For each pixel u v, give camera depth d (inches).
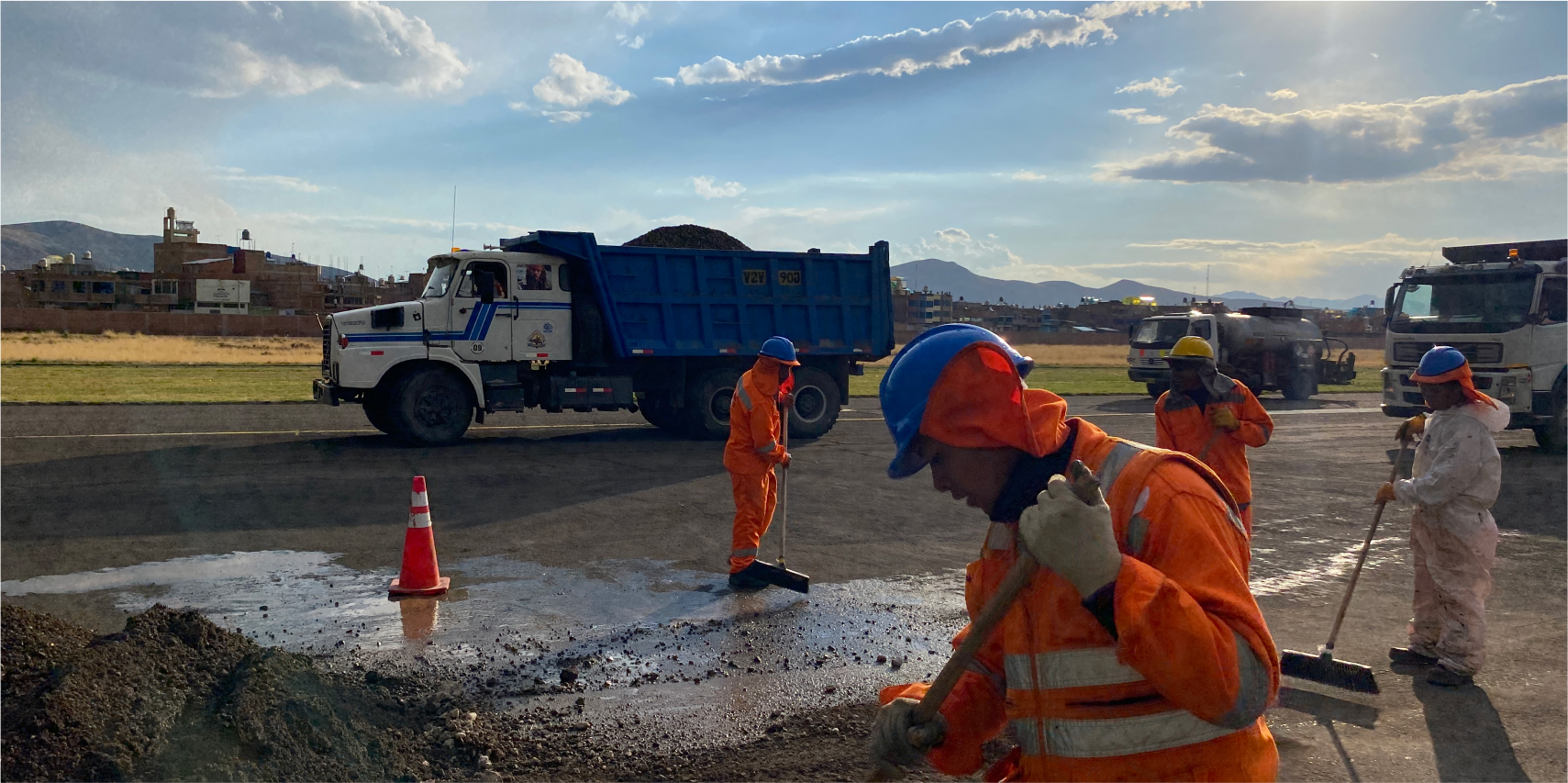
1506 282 573.6
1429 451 195.5
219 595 237.5
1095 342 3024.1
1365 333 2655.0
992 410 59.4
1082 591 52.4
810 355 613.6
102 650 127.8
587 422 690.2
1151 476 57.3
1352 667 187.0
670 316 573.9
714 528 331.9
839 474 462.0
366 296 3577.8
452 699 170.2
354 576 257.3
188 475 401.4
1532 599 260.1
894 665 199.6
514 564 277.0
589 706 172.2
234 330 2335.1
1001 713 71.2
